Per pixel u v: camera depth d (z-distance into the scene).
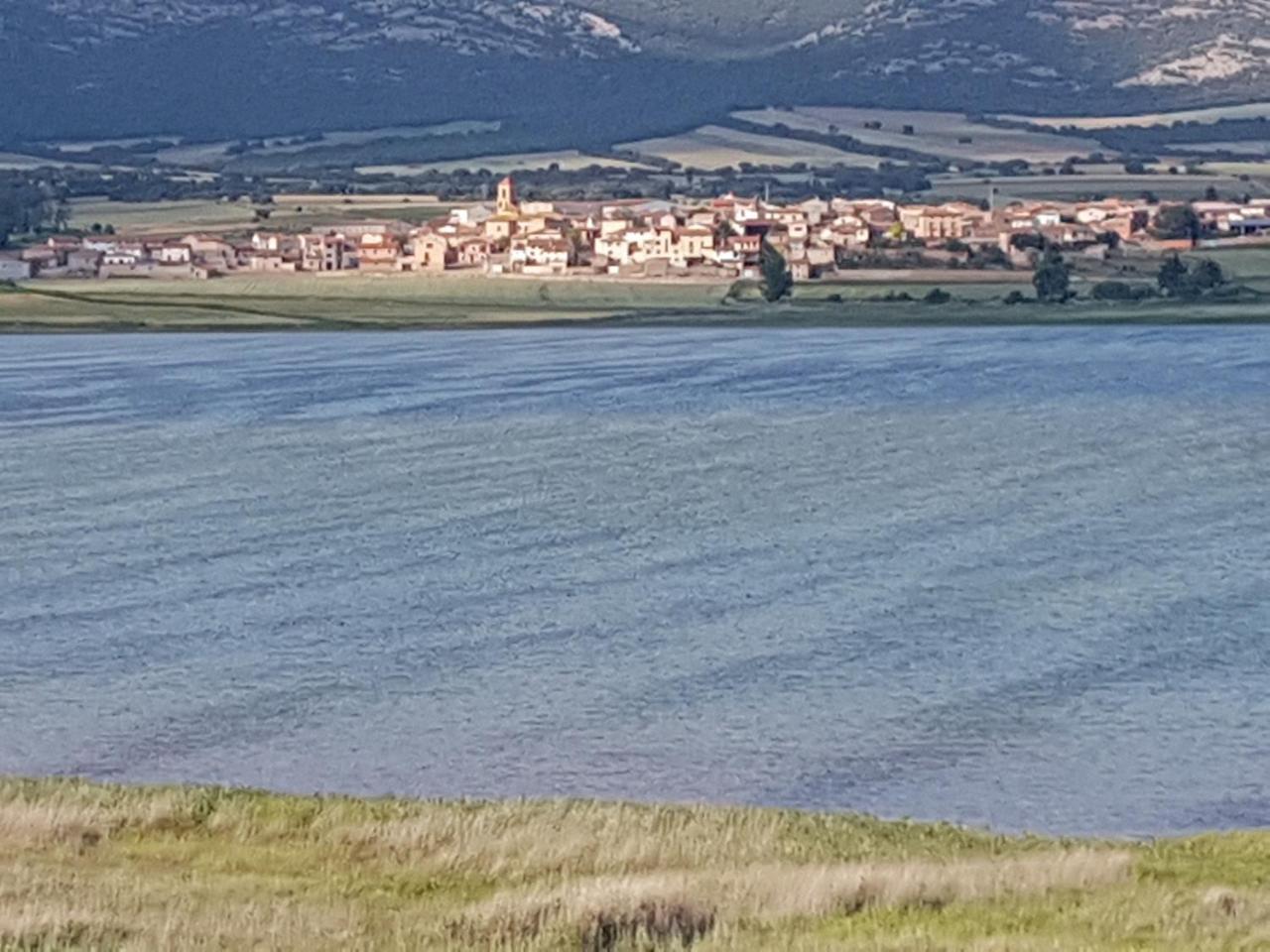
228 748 75.19
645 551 116.75
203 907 44.22
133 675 87.06
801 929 41.41
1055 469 149.62
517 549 118.00
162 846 51.75
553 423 182.88
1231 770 70.94
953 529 123.38
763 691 82.75
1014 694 81.56
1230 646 89.94
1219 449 159.75
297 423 184.62
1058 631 93.44
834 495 138.38
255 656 90.50
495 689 83.94
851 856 51.22
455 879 48.72
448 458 159.75
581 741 75.56
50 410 197.88
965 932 41.03
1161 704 79.88
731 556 114.56
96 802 55.91
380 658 89.81
